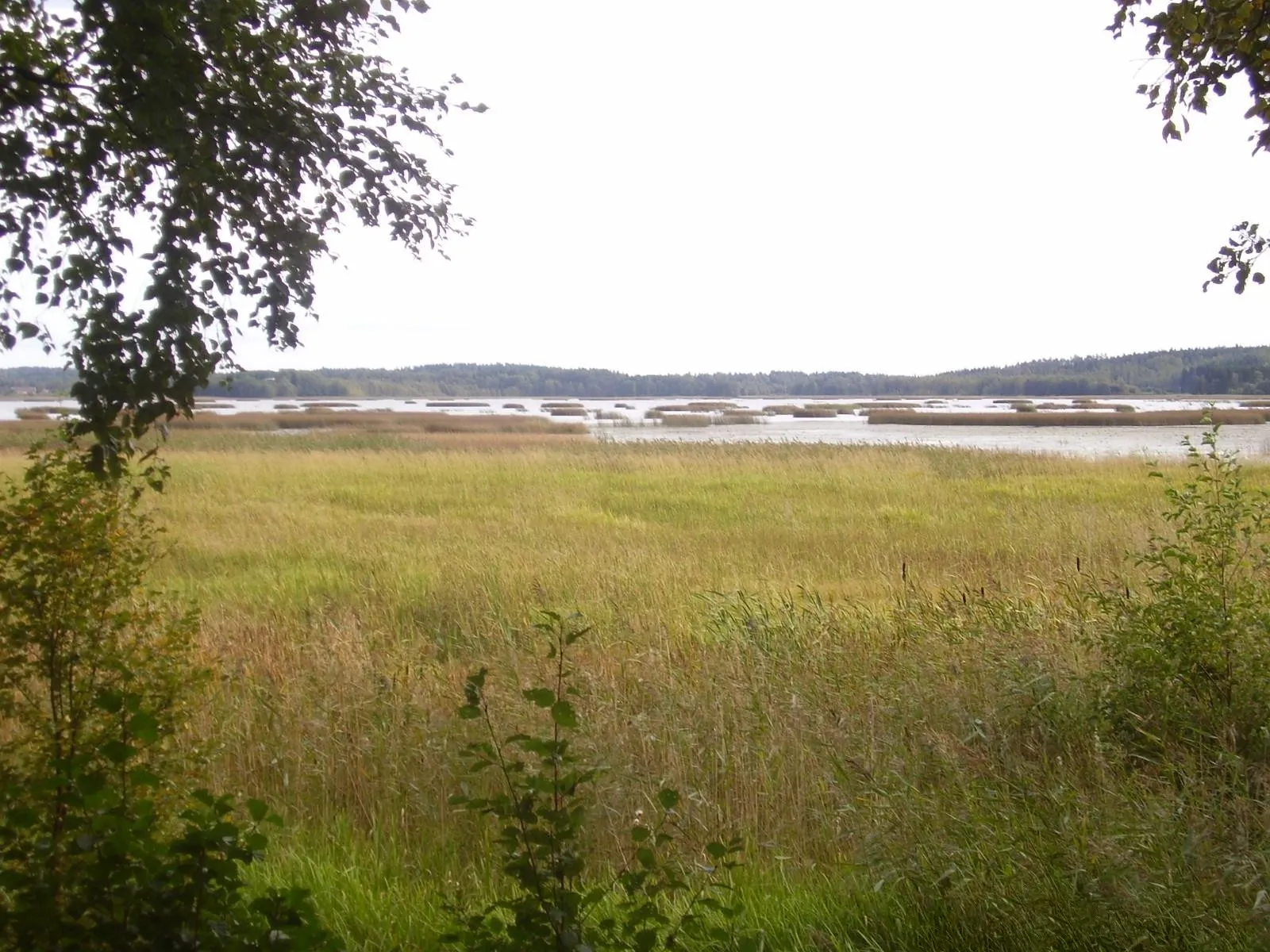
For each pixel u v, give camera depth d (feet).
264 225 10.98
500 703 16.48
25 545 9.70
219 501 53.52
